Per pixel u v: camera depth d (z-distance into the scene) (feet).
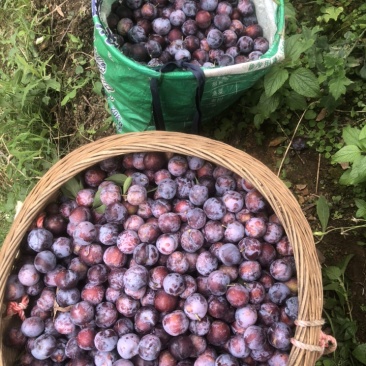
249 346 1.65
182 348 1.67
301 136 2.65
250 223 1.84
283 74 2.22
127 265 1.86
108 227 1.86
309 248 1.72
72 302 1.79
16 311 1.86
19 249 1.93
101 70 2.27
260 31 2.39
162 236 1.82
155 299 1.74
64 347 1.81
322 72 2.45
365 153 2.16
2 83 2.77
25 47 3.00
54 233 1.95
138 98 2.21
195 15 2.39
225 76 2.05
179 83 2.06
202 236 1.85
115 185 1.98
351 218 2.51
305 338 1.61
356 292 2.42
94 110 2.91
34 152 2.74
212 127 2.74
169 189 1.94
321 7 2.77
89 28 2.95
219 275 1.73
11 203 2.82
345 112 2.62
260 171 1.86
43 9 3.02
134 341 1.69
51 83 2.80
